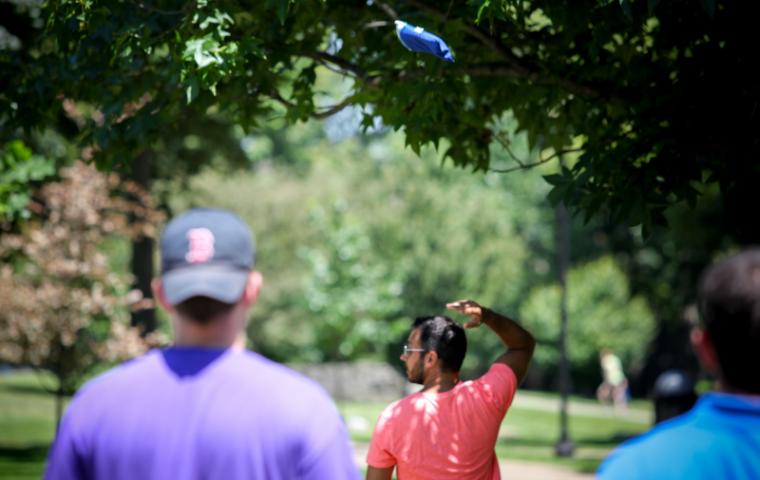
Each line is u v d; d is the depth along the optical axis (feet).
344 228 177.17
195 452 15.64
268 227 246.68
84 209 108.78
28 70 47.55
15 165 68.64
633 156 39.65
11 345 106.63
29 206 107.96
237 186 250.37
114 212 117.80
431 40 33.73
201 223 16.42
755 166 39.63
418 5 44.39
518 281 246.47
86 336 111.75
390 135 236.63
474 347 240.32
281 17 36.04
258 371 16.12
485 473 26.91
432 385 27.50
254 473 15.62
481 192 231.71
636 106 41.06
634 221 39.32
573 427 180.75
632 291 295.28
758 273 13.37
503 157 266.16
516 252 231.71
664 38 42.09
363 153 249.75
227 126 143.02
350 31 48.34
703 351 14.25
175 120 48.19
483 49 47.55
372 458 27.27
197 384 15.93
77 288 109.50
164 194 166.50
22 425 156.25
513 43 47.44
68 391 114.42
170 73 42.68
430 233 219.82
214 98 46.24
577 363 263.49
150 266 151.43
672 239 242.17
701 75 39.37
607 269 262.06
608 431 174.09
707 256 270.26
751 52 38.60
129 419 15.85
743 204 42.04
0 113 48.37
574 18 40.14
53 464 16.03
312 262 177.47
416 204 221.25
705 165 39.40
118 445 15.78
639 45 45.34
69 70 45.42
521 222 287.89
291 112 47.47
